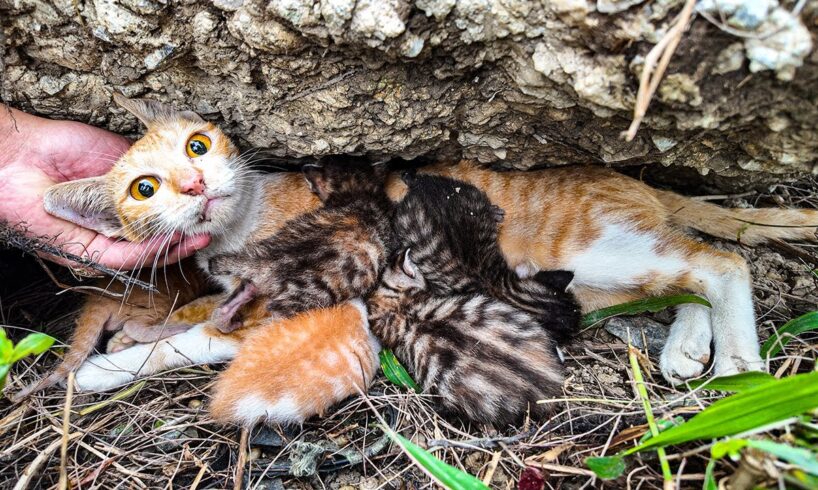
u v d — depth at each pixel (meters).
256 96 0.34
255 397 0.33
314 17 0.28
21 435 0.33
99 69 0.34
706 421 0.24
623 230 0.38
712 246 0.41
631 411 0.31
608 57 0.27
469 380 0.33
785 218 0.40
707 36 0.25
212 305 0.41
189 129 0.36
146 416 0.34
